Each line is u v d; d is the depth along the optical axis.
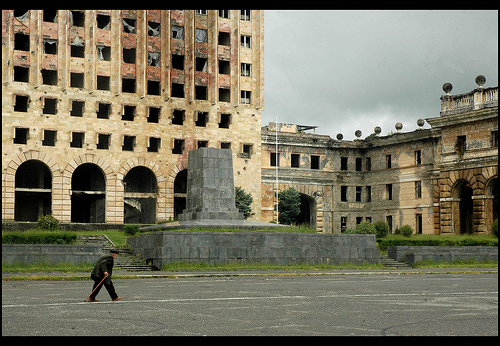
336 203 92.56
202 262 47.50
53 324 17.80
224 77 85.56
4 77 73.88
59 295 25.55
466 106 77.00
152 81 82.25
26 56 75.06
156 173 81.25
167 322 18.31
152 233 49.78
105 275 23.12
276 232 51.16
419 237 70.12
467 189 80.06
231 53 85.69
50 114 76.25
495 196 74.69
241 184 85.12
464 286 31.92
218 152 56.50
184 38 83.81
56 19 77.25
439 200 80.75
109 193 78.62
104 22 81.69
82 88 78.06
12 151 73.94
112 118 79.44
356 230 74.69
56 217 75.56
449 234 78.38
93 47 78.31
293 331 17.02
